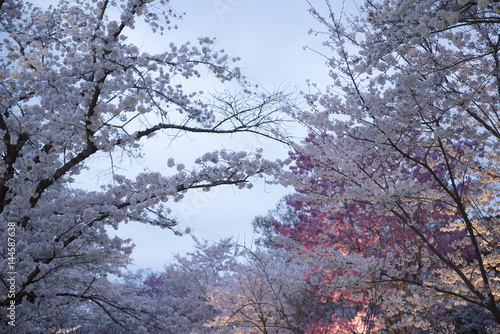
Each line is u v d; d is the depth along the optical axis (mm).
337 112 5547
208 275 14852
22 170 5535
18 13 6363
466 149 6344
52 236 5234
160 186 5758
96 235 5277
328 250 6398
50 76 5383
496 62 5379
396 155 5930
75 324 7695
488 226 5973
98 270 7484
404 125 5223
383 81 4328
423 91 4719
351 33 5527
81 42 5715
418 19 3645
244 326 8523
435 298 5797
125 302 6590
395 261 6676
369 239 8625
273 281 7293
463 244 6477
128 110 5766
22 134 5715
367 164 6254
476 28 5211
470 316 9891
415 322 6297
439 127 4938
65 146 5574
